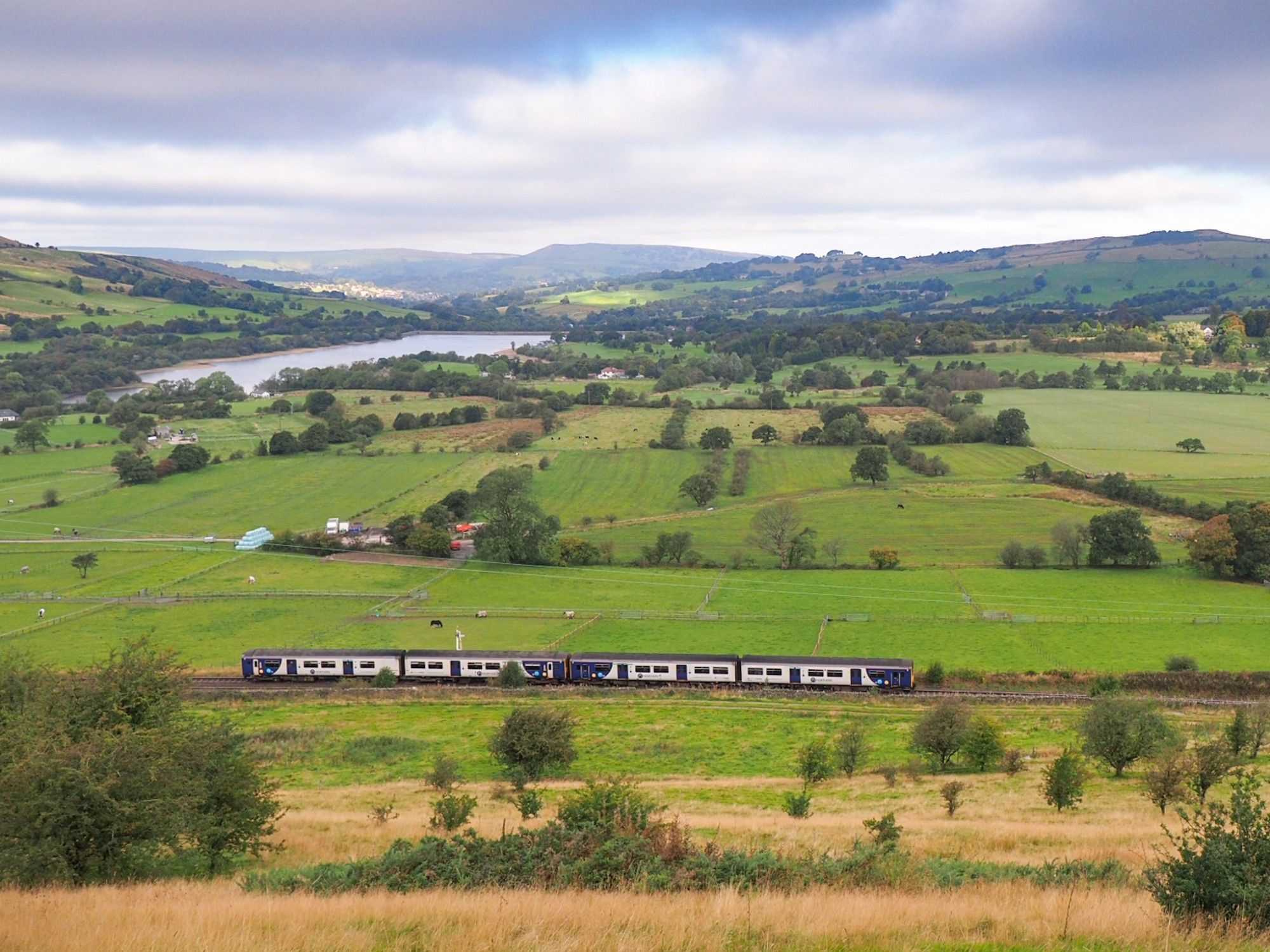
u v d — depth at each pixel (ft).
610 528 512.63
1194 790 171.42
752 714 273.75
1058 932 64.13
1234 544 396.57
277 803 128.77
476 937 65.67
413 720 271.08
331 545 482.69
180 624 372.58
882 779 207.82
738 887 82.53
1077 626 342.03
